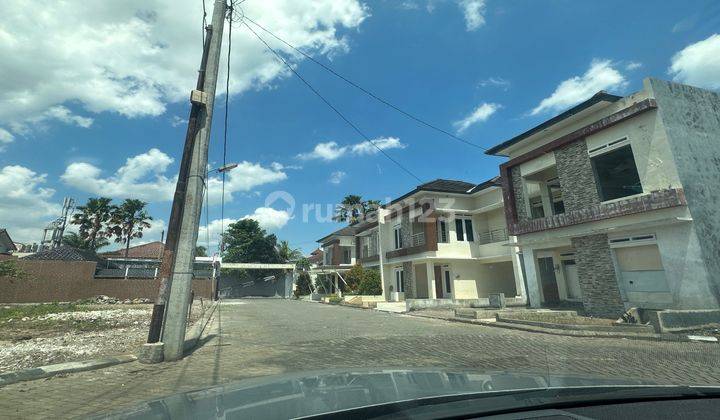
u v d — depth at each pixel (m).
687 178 11.77
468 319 13.91
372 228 32.03
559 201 18.61
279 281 48.09
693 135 12.50
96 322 13.91
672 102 12.56
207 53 9.09
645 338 9.59
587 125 14.53
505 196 18.19
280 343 9.45
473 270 24.41
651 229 12.44
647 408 1.95
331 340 9.86
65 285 26.69
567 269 17.98
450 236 23.84
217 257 38.56
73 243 47.19
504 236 23.39
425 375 2.33
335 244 40.75
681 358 7.21
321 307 23.78
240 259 47.72
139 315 16.58
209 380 5.93
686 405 2.02
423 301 18.78
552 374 2.44
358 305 23.25
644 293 12.68
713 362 6.82
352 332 11.41
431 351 8.20
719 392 2.17
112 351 8.33
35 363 7.15
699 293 11.12
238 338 10.36
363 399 1.74
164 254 7.90
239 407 1.62
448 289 24.27
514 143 17.50
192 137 8.59
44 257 29.91
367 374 2.36
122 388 5.47
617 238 13.48
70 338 10.20
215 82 9.05
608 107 13.91
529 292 17.36
